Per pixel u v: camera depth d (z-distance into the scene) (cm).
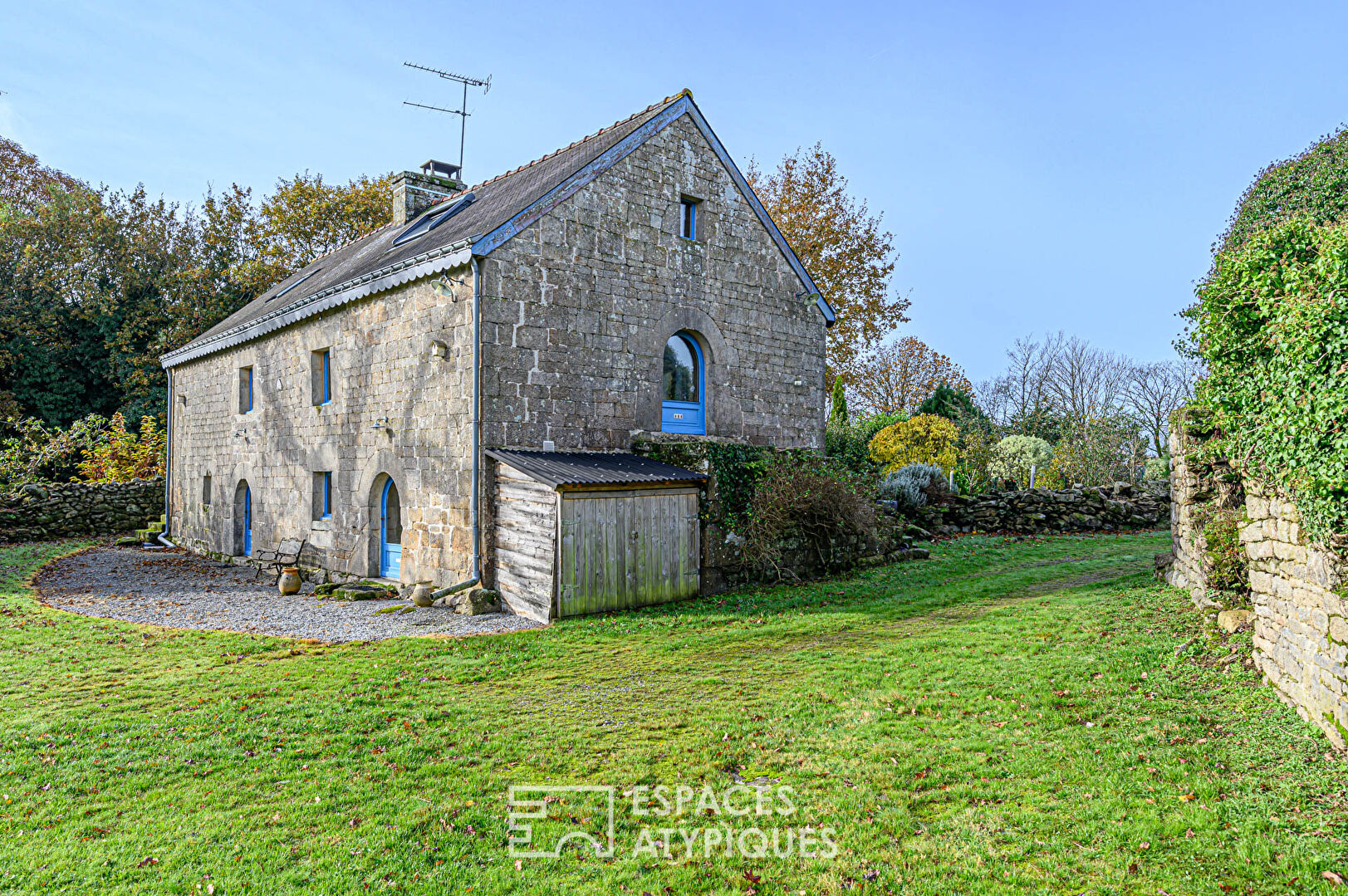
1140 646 749
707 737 614
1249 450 643
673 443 1285
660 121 1389
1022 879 407
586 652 890
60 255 3077
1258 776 482
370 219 3291
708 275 1463
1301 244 584
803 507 1301
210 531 1952
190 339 2988
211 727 655
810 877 425
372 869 441
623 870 439
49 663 862
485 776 557
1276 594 603
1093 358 4088
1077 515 1898
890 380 4091
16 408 2778
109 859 454
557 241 1250
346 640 962
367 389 1405
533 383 1220
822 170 2794
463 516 1191
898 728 606
